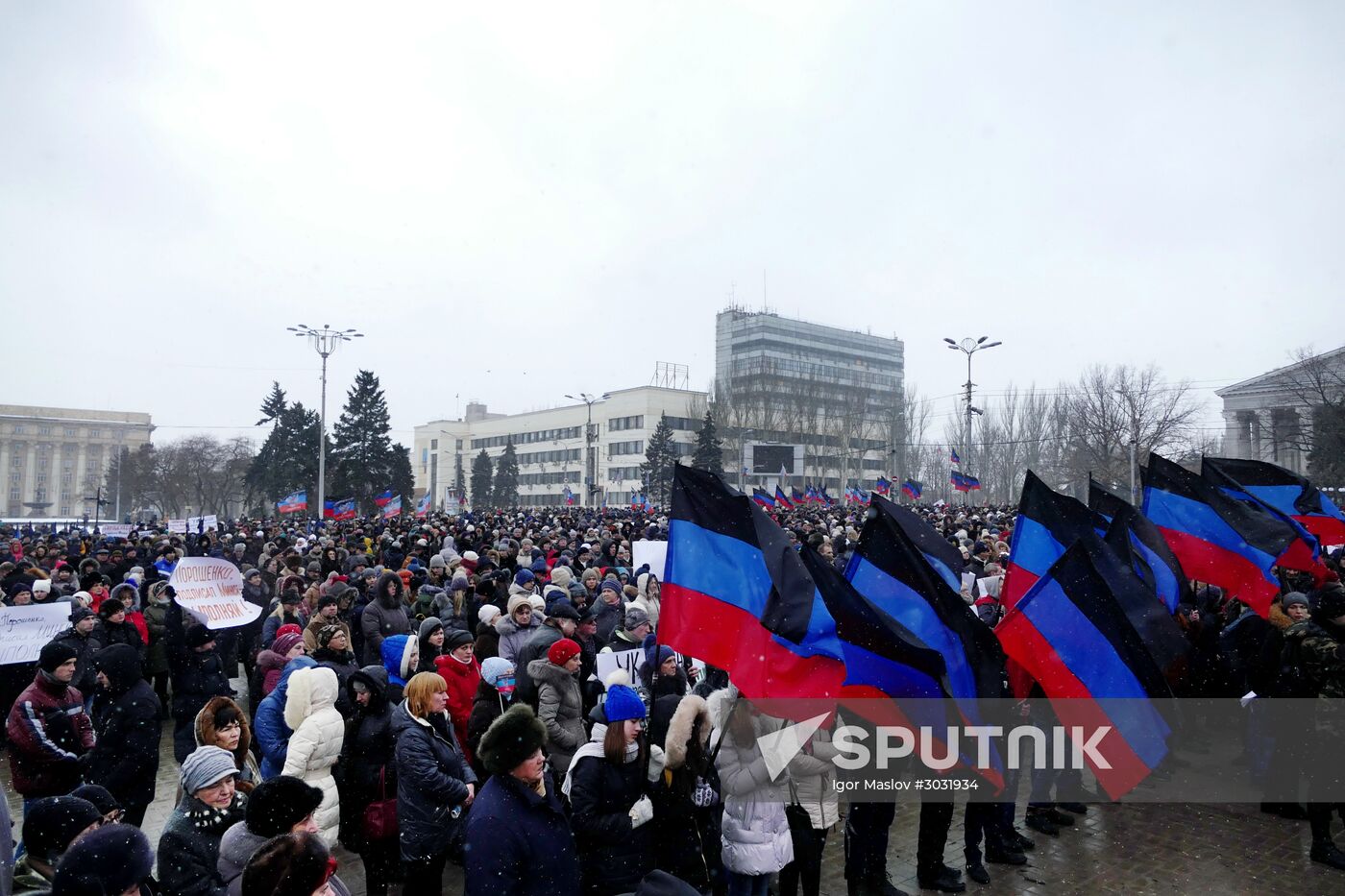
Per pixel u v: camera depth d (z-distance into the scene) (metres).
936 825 6.06
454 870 6.59
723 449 79.69
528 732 3.95
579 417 106.88
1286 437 44.88
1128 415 46.88
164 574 14.20
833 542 17.11
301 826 3.75
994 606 9.36
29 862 3.54
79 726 6.41
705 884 4.71
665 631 5.43
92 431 121.50
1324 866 6.45
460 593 10.63
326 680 5.73
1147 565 8.70
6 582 11.47
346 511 36.34
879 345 121.19
